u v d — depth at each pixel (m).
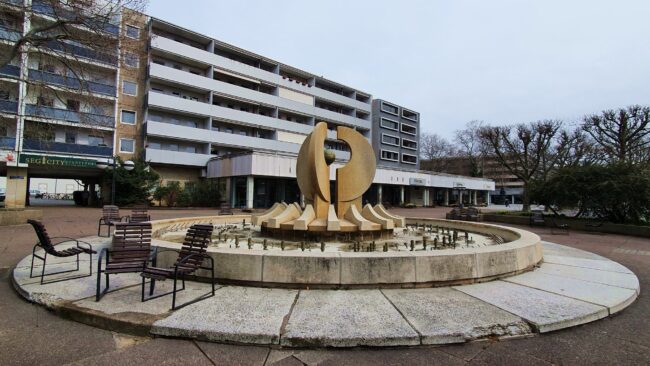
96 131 23.02
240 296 4.76
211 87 36.59
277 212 10.17
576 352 3.47
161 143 34.25
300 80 48.62
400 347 3.56
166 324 3.76
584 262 7.40
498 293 5.05
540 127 30.59
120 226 4.98
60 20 13.38
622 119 27.44
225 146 37.88
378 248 7.96
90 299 4.57
